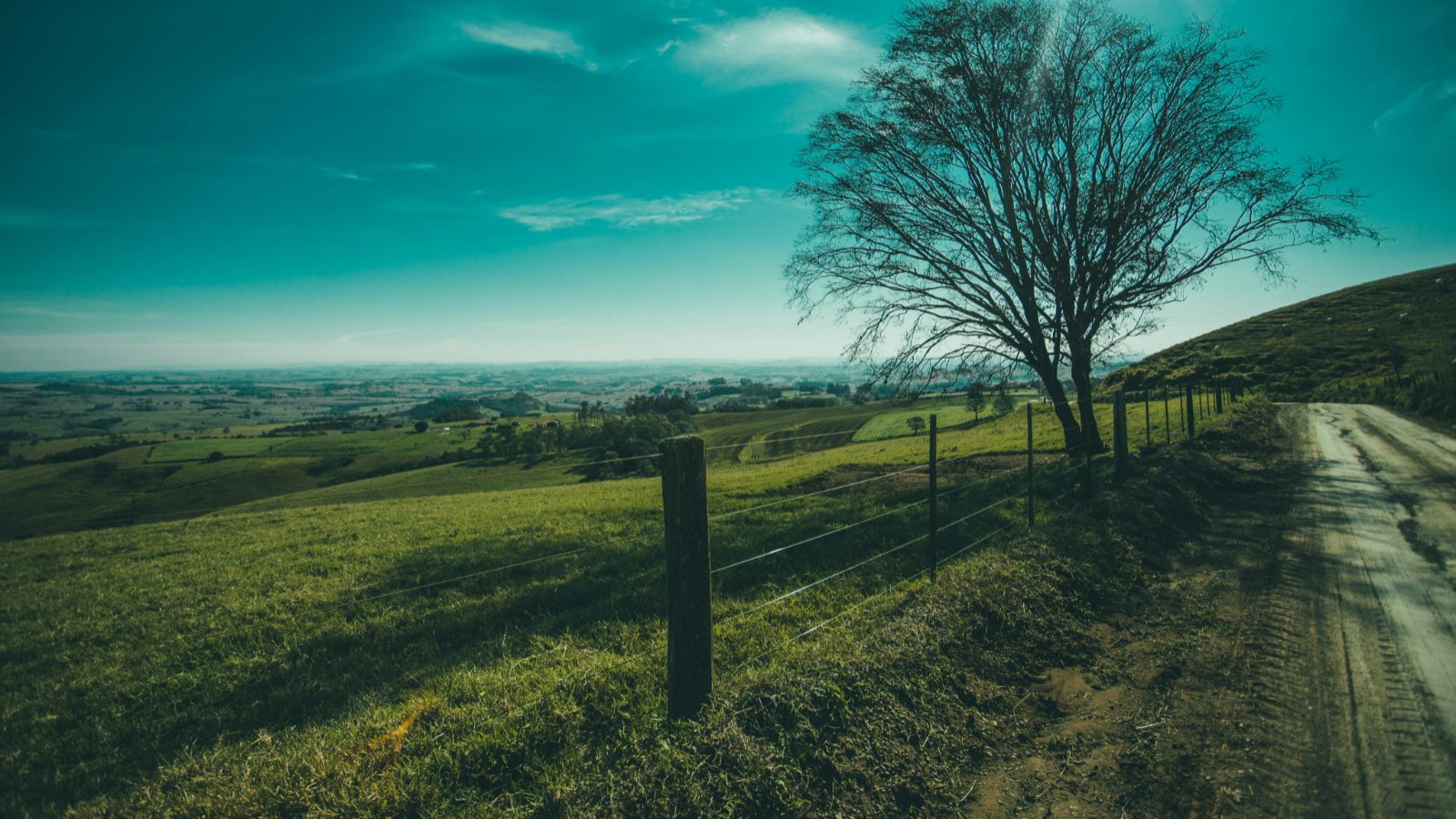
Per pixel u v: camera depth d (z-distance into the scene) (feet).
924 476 64.69
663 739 13.30
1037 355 66.39
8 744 17.37
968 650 18.21
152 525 55.88
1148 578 25.89
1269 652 19.08
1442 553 28.91
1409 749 14.05
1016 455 77.00
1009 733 15.15
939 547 30.04
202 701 19.63
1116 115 62.39
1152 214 59.52
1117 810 12.45
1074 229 61.31
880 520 37.01
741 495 58.80
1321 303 279.69
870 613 21.22
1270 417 99.96
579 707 15.64
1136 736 14.93
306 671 21.57
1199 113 59.62
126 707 19.51
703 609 14.12
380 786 12.53
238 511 71.77
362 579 33.24
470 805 12.21
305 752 14.48
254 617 27.48
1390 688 16.78
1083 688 17.35
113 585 33.94
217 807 12.38
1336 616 21.72
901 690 15.75
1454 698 16.20
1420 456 59.47
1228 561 28.22
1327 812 12.16
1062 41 61.16
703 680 14.21
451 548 40.04
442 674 19.40
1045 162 63.16
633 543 36.58
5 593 32.83
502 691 17.38
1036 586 22.45
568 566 33.09
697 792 11.91
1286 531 33.04
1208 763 13.83
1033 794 13.03
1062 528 29.86
